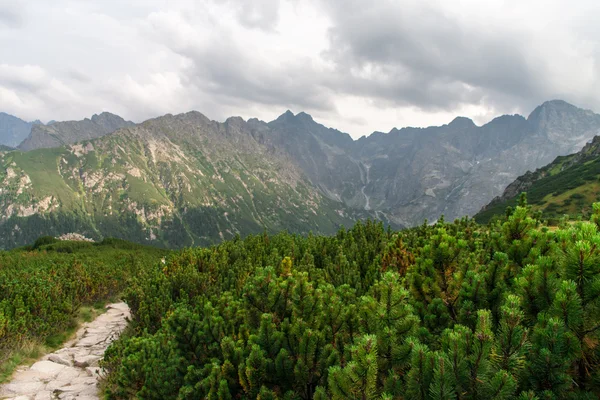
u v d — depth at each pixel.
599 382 3.55
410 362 3.97
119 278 25.17
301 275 6.60
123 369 8.48
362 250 14.98
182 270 15.77
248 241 21.38
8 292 15.41
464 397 3.49
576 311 3.66
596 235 4.09
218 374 5.75
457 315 5.34
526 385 3.60
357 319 5.68
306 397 5.33
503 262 5.57
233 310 7.80
